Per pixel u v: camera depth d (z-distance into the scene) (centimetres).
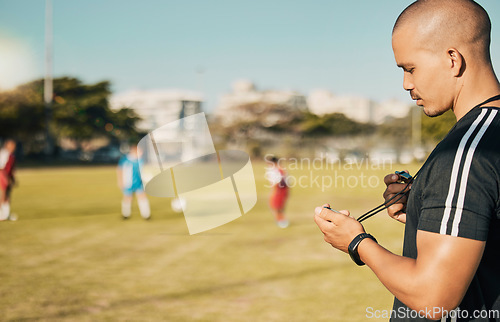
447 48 113
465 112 115
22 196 1609
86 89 6128
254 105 8556
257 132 8062
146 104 10262
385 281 108
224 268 620
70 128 5988
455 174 103
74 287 528
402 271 105
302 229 953
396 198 135
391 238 841
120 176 1116
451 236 100
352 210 1264
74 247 760
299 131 7981
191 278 568
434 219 103
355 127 7531
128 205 1101
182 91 10244
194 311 448
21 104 5169
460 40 112
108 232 909
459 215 100
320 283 546
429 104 119
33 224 1002
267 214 1188
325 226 123
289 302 475
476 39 113
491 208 101
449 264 99
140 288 525
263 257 688
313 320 421
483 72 114
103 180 2423
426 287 100
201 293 507
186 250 740
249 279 564
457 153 104
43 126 5238
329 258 680
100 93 6156
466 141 105
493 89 114
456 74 113
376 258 110
